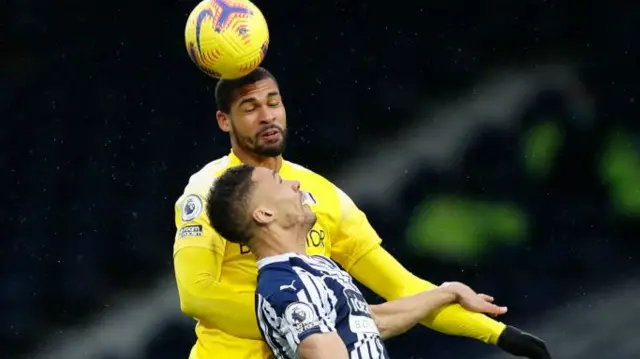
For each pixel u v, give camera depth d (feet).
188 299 59.26
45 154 174.09
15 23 184.14
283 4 187.52
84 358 150.20
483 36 184.24
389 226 163.43
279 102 61.31
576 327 147.43
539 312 152.25
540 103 171.42
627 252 157.89
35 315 157.58
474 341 142.82
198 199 60.08
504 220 161.17
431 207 163.53
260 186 53.62
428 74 181.98
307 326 50.34
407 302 63.36
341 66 183.11
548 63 178.60
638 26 177.68
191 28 59.16
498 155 167.73
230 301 58.65
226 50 58.54
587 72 174.09
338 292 52.75
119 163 173.27
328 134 177.47
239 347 59.88
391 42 185.16
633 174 161.58
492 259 159.22
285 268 52.26
